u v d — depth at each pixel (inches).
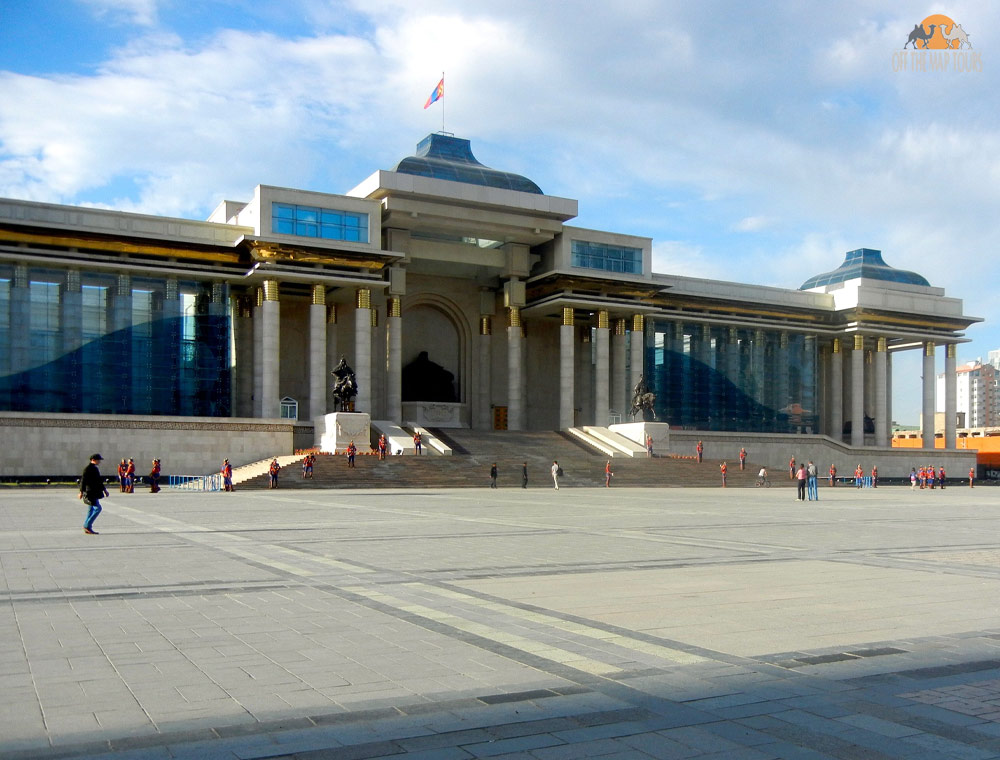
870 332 4495.6
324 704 387.5
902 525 1347.2
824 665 457.4
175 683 420.2
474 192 3553.2
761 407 4431.6
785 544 1026.1
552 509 1658.5
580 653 478.6
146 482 2844.5
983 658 473.1
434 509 1636.3
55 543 1006.4
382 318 3818.9
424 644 497.7
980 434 7332.7
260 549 946.7
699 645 497.7
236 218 3494.1
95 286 3149.6
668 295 4146.2
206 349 3277.6
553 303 3814.0
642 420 3722.9
